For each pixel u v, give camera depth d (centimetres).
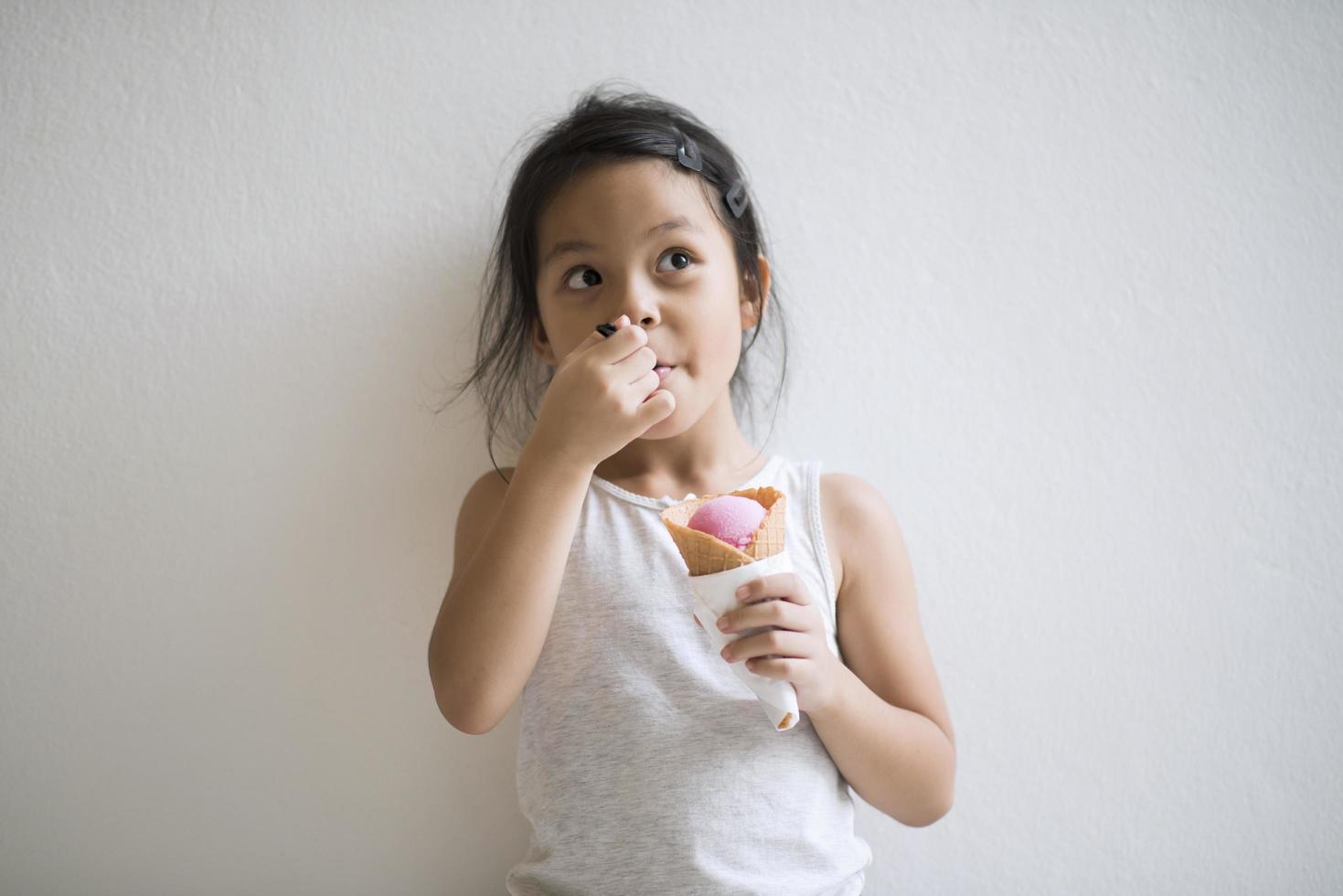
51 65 113
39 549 113
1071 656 118
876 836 116
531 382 114
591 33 116
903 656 101
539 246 100
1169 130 118
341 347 115
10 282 112
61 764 113
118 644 113
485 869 114
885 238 118
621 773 93
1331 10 118
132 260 113
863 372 118
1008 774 117
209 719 114
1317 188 118
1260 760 118
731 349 98
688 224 95
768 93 117
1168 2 118
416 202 115
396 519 115
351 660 114
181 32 114
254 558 114
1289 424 118
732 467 105
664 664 94
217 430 114
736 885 90
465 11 115
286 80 114
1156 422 118
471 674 87
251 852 114
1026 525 118
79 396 113
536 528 87
